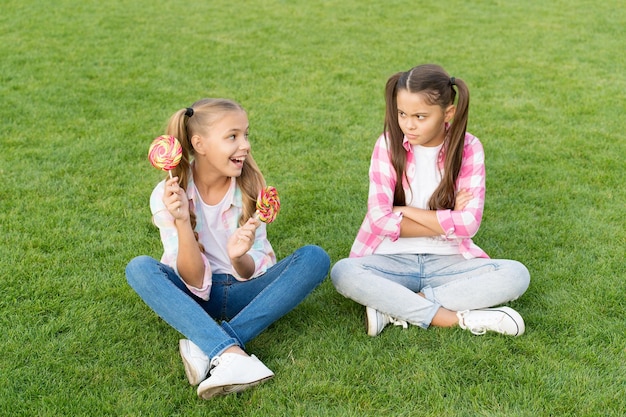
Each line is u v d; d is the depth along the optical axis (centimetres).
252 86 669
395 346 293
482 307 304
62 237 383
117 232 392
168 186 277
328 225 406
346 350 291
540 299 328
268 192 288
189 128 291
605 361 282
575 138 541
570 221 409
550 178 471
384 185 321
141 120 571
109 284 339
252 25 902
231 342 269
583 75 708
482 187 320
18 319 310
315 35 859
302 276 290
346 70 722
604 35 866
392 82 312
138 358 288
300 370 279
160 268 287
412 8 1012
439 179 323
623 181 464
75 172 471
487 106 617
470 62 754
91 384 271
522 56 777
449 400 260
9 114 574
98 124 560
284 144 529
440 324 302
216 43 816
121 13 945
